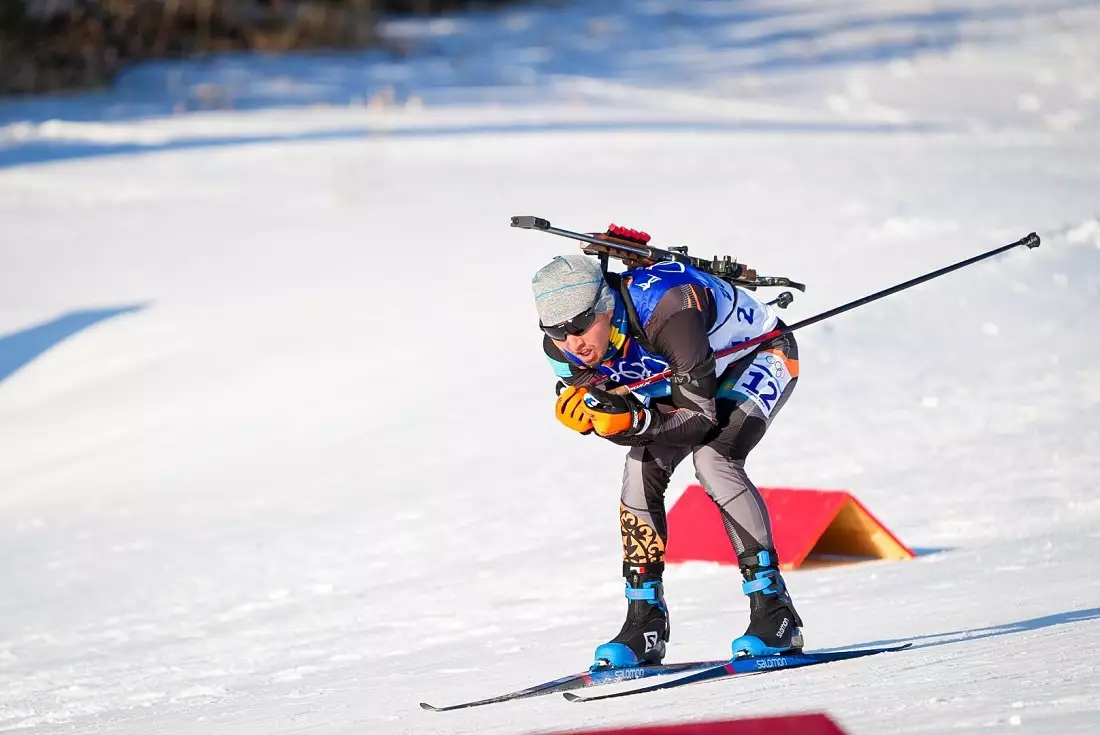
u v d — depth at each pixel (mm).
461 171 73062
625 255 15898
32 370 49688
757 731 11656
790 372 16938
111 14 125750
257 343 48625
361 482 35656
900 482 29781
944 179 60000
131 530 34594
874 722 11578
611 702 14414
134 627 26297
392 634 23078
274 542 31672
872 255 47781
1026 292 43031
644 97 103500
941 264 45906
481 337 45938
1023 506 27109
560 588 24828
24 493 40031
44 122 95062
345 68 123938
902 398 36094
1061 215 50125
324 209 66562
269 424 42000
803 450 32969
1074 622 16531
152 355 49094
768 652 15914
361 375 44406
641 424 15562
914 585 21672
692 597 22969
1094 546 23031
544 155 76312
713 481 16312
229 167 78000
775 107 95750
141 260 60312
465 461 35906
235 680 21297
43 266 60312
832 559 25391
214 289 55219
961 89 99000
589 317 15148
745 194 61000
